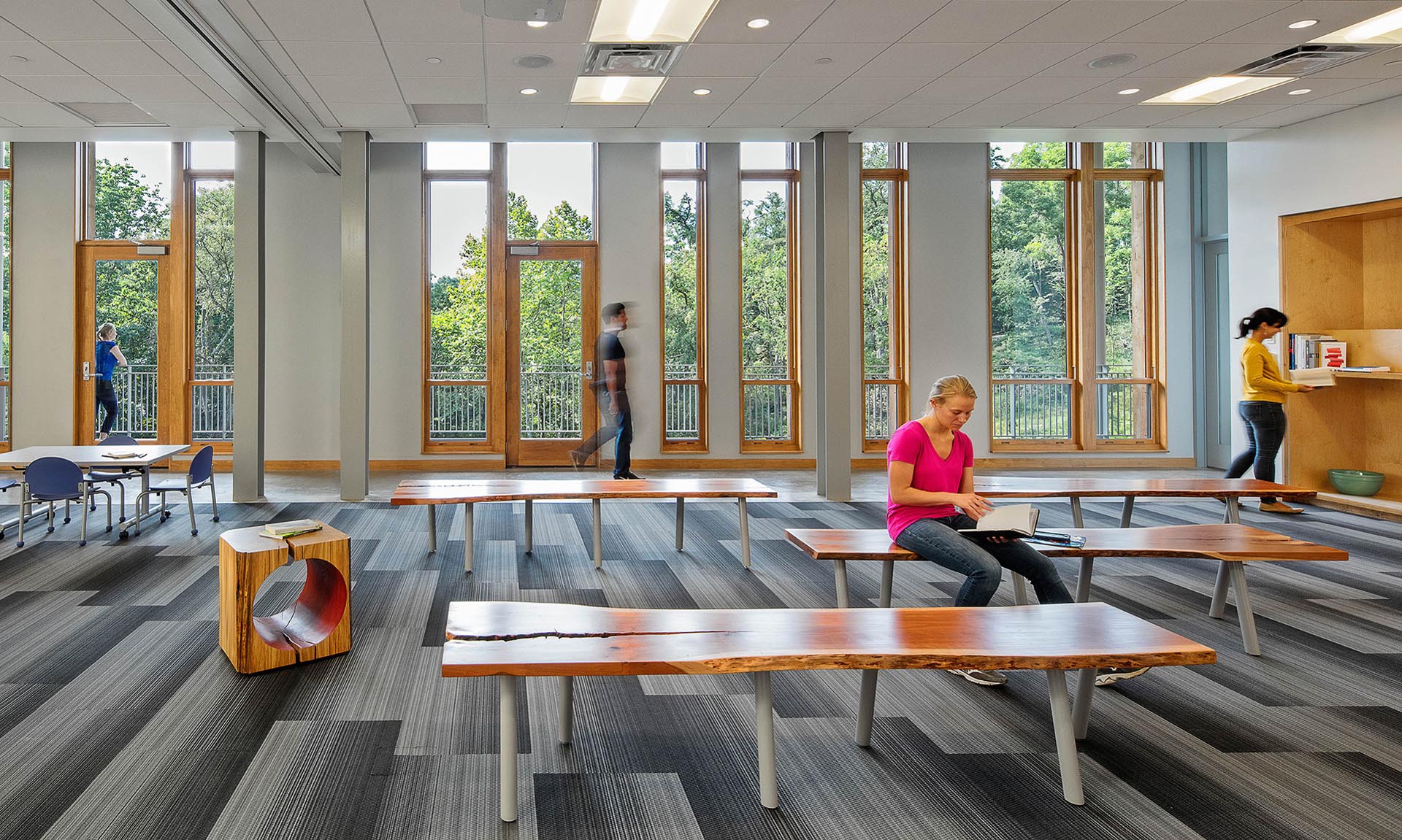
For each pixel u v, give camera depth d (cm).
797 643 232
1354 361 716
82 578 482
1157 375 1026
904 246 1008
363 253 750
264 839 219
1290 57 572
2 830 221
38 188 954
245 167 734
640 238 996
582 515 706
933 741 282
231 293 984
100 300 965
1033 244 1029
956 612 264
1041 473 992
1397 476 717
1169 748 276
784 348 1021
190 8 470
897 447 347
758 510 727
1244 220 795
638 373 998
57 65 559
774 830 225
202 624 399
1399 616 425
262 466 756
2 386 962
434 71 582
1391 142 666
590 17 488
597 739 282
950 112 705
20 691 317
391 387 977
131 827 224
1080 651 227
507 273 995
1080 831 225
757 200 1013
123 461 577
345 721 293
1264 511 709
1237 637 392
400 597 449
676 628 247
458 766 260
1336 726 294
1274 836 223
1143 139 794
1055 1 478
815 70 594
